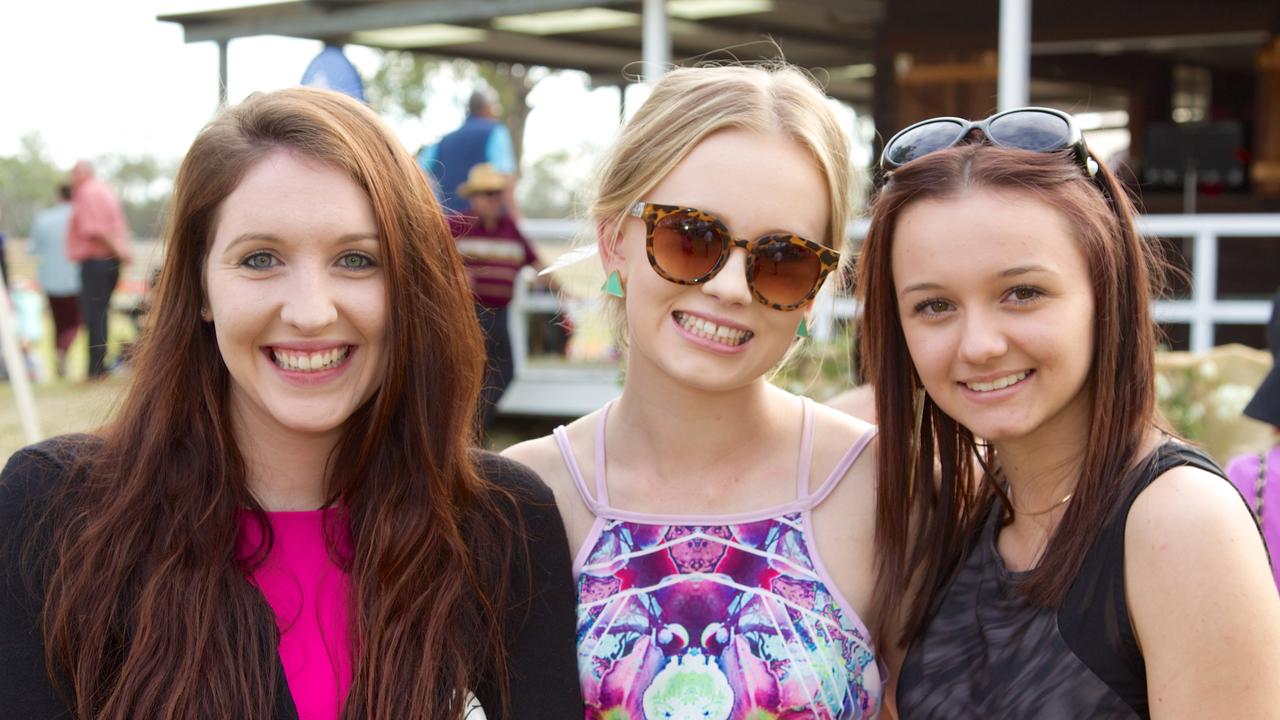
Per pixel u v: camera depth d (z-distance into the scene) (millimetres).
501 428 8836
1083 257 1671
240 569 1729
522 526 1870
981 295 1673
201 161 1702
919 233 1706
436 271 1810
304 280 1675
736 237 1821
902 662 1937
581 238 2211
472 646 1792
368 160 1711
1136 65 12312
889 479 1895
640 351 1965
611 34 10547
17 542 1664
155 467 1723
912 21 10789
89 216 11055
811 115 1878
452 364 1837
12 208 25312
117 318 11922
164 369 1755
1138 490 1610
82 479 1727
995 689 1706
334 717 1700
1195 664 1519
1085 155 1715
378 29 9422
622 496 1981
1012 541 1836
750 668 1835
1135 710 1606
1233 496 1565
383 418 1790
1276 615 1518
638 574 1904
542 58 11945
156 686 1613
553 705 1818
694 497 1965
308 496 1852
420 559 1772
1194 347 8188
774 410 2029
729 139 1833
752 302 1830
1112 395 1684
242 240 1666
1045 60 12211
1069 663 1639
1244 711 1503
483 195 6762
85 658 1630
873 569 1937
